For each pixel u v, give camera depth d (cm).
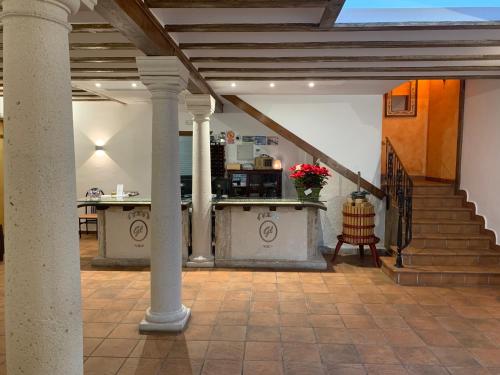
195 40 338
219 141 800
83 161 827
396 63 416
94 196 686
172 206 347
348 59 388
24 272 148
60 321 154
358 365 302
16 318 150
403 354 319
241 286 485
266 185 795
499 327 371
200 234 569
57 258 153
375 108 630
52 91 150
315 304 426
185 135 830
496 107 538
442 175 700
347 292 466
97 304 425
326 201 636
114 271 551
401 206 522
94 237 787
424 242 562
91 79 517
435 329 365
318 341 340
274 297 447
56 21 150
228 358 311
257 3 248
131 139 818
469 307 420
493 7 284
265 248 574
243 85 543
